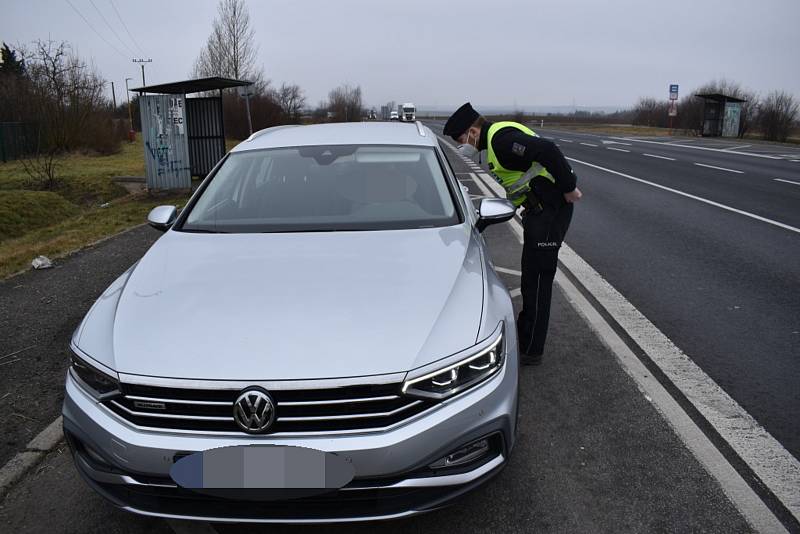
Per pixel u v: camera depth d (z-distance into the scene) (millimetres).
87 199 14977
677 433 3176
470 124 3832
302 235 3188
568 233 8148
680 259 6703
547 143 3609
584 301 5246
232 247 3066
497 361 2395
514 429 2461
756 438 3121
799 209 9914
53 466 3035
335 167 3820
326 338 2266
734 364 4008
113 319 2520
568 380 3795
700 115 40312
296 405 2135
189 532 2561
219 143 13648
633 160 19688
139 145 30344
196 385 2152
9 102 24766
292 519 2197
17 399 3730
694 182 13648
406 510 2213
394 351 2223
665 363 4023
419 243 3037
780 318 4852
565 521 2562
